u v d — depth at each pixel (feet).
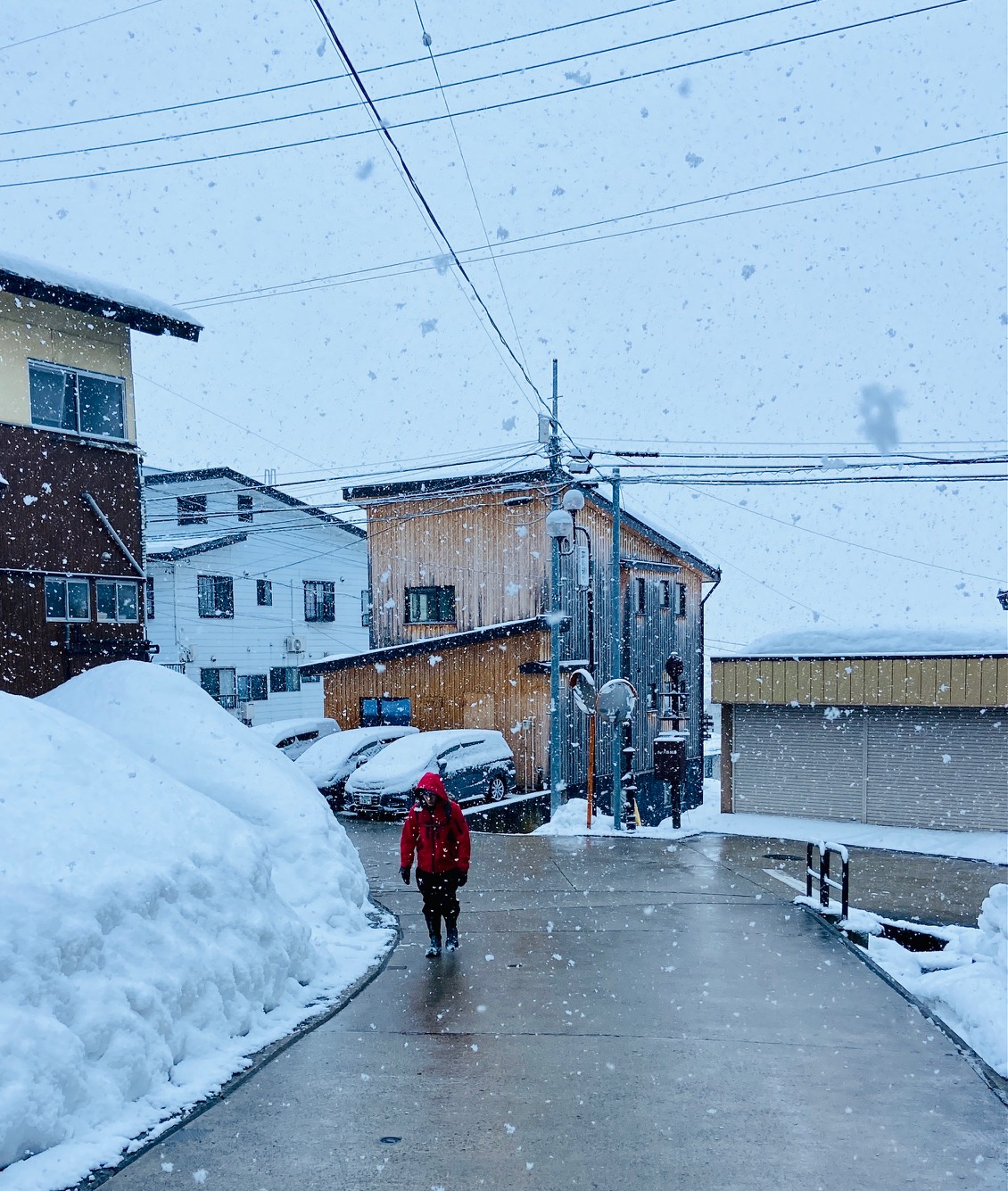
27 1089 14.12
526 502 82.43
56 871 17.61
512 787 75.25
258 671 114.83
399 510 88.12
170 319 57.82
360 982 25.03
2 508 49.47
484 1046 19.99
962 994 23.02
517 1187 13.64
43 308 52.70
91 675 37.81
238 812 33.12
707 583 115.85
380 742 73.92
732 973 26.30
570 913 34.99
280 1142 15.11
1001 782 56.90
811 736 63.36
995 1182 13.91
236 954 20.49
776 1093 17.39
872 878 44.01
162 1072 16.92
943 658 56.75
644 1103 16.87
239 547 113.19
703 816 71.72
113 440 56.34
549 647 78.48
